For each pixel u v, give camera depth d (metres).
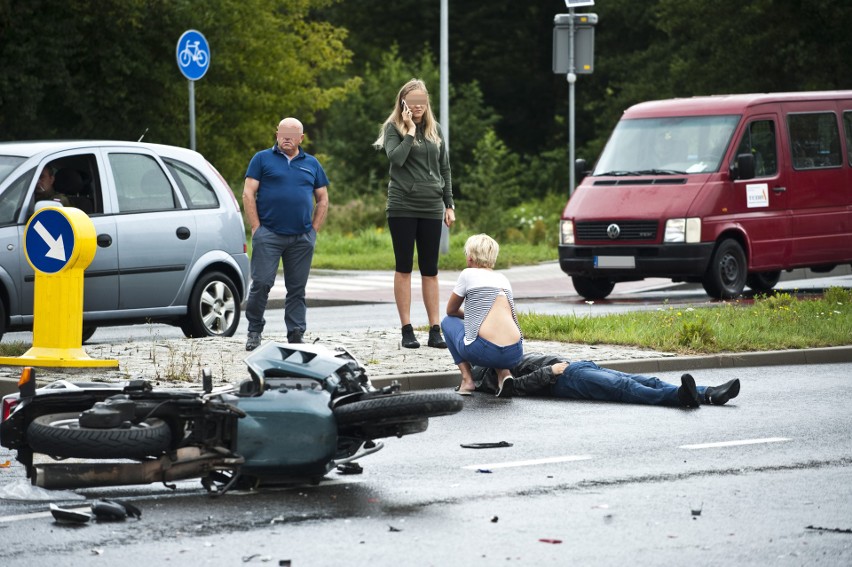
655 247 53.75
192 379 31.08
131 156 39.66
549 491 21.67
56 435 20.36
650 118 57.59
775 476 22.84
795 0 125.00
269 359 22.27
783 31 126.25
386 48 179.12
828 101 58.97
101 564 17.33
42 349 33.25
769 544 18.33
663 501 20.92
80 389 21.81
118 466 20.80
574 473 23.12
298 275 36.62
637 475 22.91
